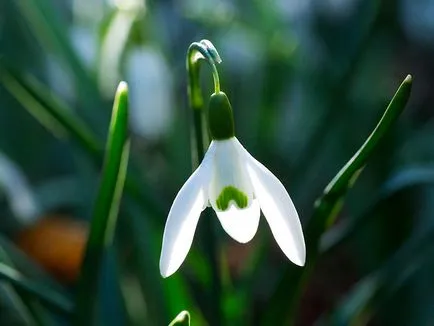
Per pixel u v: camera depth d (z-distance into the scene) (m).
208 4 0.44
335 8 0.45
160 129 0.42
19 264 0.34
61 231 0.45
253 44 0.46
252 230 0.23
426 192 0.41
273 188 0.21
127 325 0.33
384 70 0.46
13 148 0.47
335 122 0.36
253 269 0.33
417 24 0.51
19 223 0.43
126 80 0.39
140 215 0.35
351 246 0.47
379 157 0.40
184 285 0.32
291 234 0.21
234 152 0.22
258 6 0.46
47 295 0.27
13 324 0.33
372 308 0.31
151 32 0.39
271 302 0.29
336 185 0.26
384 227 0.40
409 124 0.45
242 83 0.47
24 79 0.29
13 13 0.44
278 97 0.45
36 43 0.44
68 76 0.42
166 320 0.33
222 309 0.29
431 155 0.44
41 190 0.44
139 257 0.36
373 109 0.44
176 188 0.42
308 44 0.46
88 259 0.26
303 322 0.45
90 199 0.41
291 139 0.47
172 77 0.42
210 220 0.28
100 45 0.37
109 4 0.38
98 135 0.36
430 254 0.37
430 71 0.55
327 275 0.47
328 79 0.44
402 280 0.31
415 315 0.39
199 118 0.26
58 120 0.30
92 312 0.27
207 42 0.22
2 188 0.39
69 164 0.48
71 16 0.43
